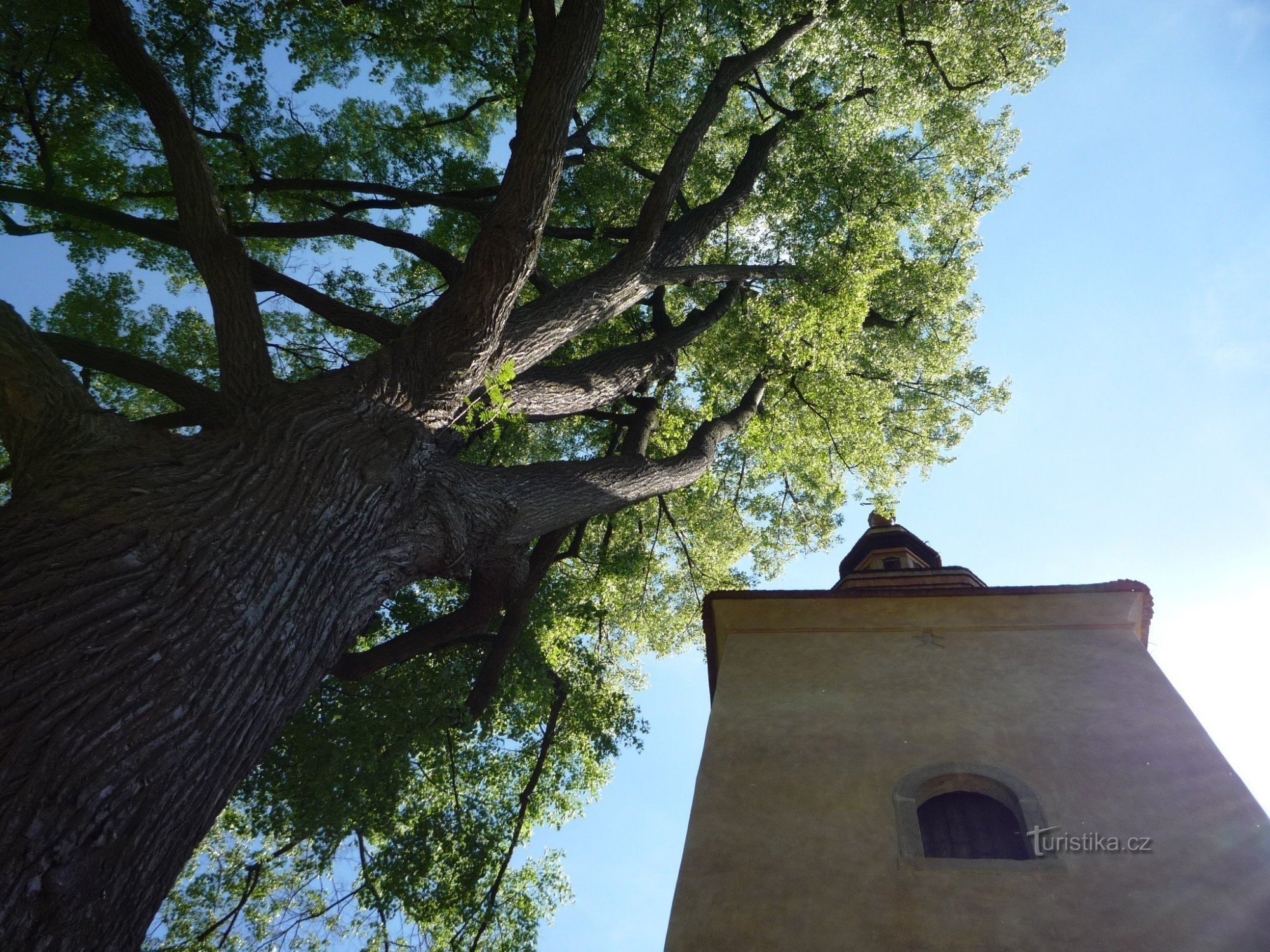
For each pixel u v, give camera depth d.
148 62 6.50
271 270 9.35
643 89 13.80
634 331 15.30
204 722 4.12
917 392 18.52
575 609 13.48
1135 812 6.48
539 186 6.77
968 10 14.20
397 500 6.02
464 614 9.62
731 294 13.94
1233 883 5.76
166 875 3.87
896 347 17.41
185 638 4.21
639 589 16.59
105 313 12.32
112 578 4.16
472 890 10.46
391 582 5.88
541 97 6.91
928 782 6.98
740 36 13.85
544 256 14.80
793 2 13.12
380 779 10.26
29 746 3.44
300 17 12.95
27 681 3.61
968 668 8.55
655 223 9.55
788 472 17.50
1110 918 5.62
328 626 5.15
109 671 3.85
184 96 12.35
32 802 3.33
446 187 14.48
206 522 4.77
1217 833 6.19
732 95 15.45
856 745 7.52
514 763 12.54
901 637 9.20
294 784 9.83
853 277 12.82
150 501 4.69
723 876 6.26
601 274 9.27
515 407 8.33
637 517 16.33
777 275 12.16
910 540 14.39
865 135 15.32
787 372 14.53
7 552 4.10
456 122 15.49
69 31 10.45
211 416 7.45
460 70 13.99
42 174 10.98
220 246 6.49
